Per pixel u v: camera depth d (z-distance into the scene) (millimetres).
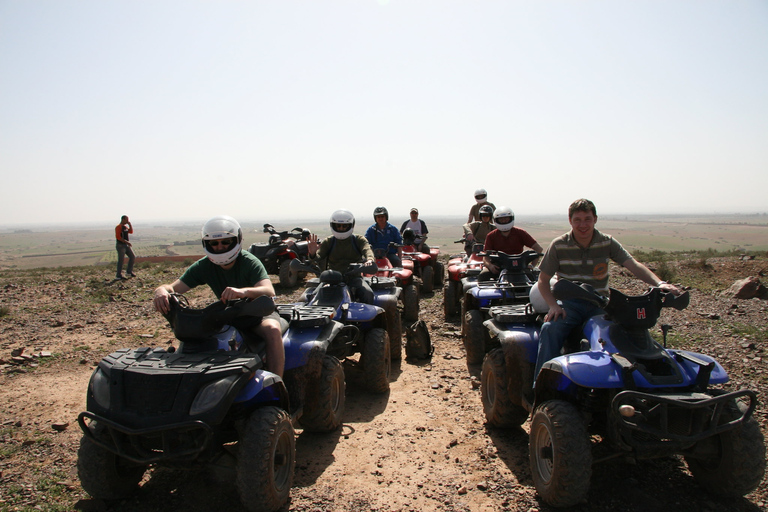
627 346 3348
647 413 3035
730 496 3305
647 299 3367
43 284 13711
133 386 3078
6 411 5113
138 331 8430
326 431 4570
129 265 15188
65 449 4297
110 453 3324
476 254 8781
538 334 4293
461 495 3553
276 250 12781
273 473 3230
